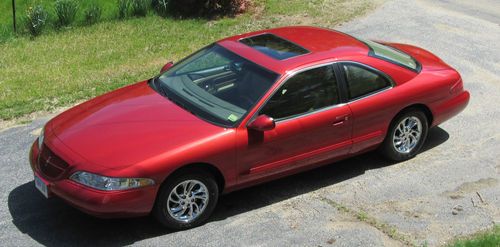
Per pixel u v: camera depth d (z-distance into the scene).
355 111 7.17
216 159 6.27
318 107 6.94
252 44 7.38
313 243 6.27
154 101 6.86
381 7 14.44
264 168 6.69
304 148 6.91
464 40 12.34
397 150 7.82
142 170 5.90
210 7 14.47
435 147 8.34
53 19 13.93
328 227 6.55
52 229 6.40
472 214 6.83
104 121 6.52
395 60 7.70
